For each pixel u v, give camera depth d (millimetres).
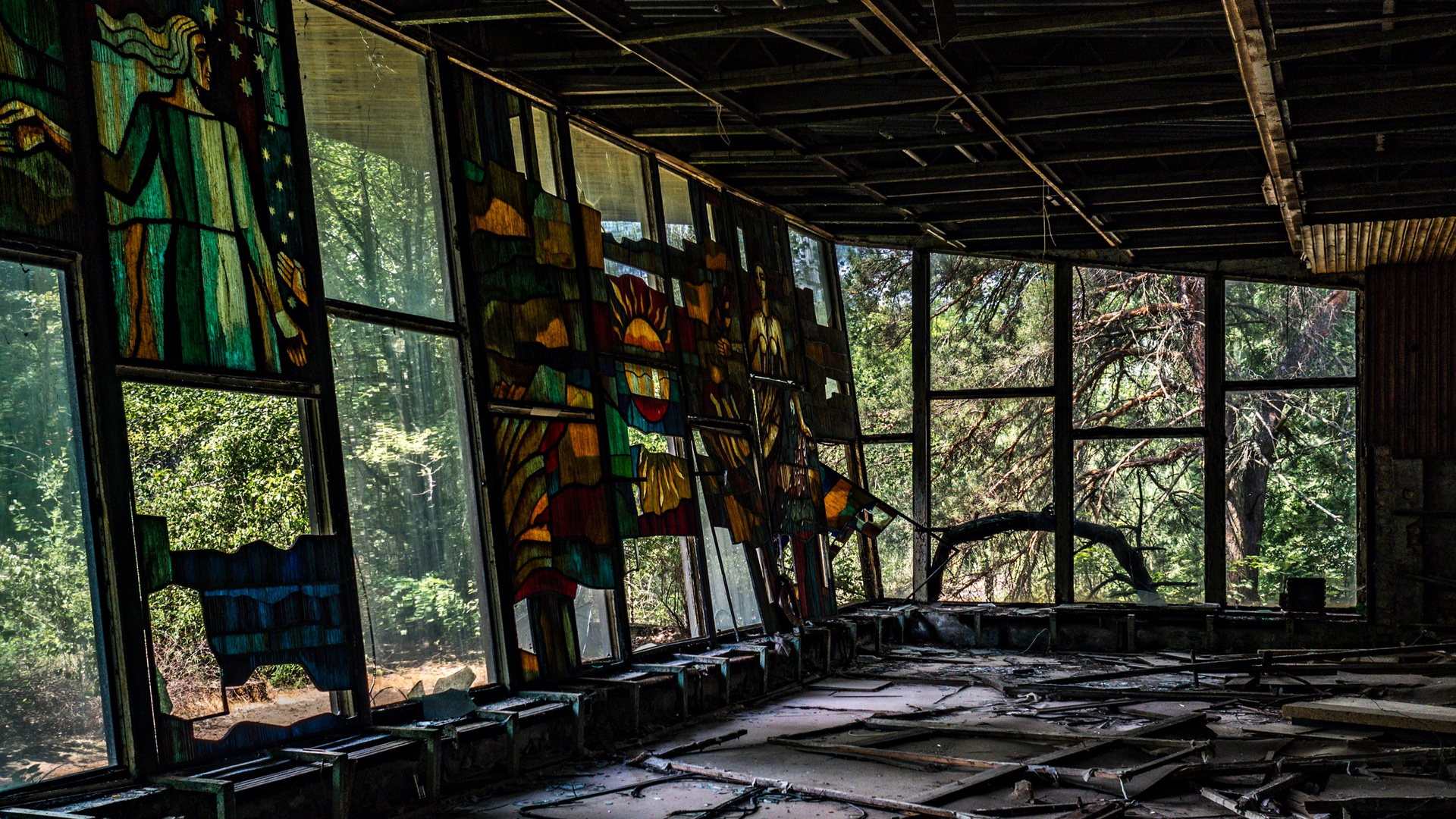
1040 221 12891
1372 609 11805
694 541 9781
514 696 7242
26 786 4508
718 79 7980
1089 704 9055
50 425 4910
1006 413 16984
